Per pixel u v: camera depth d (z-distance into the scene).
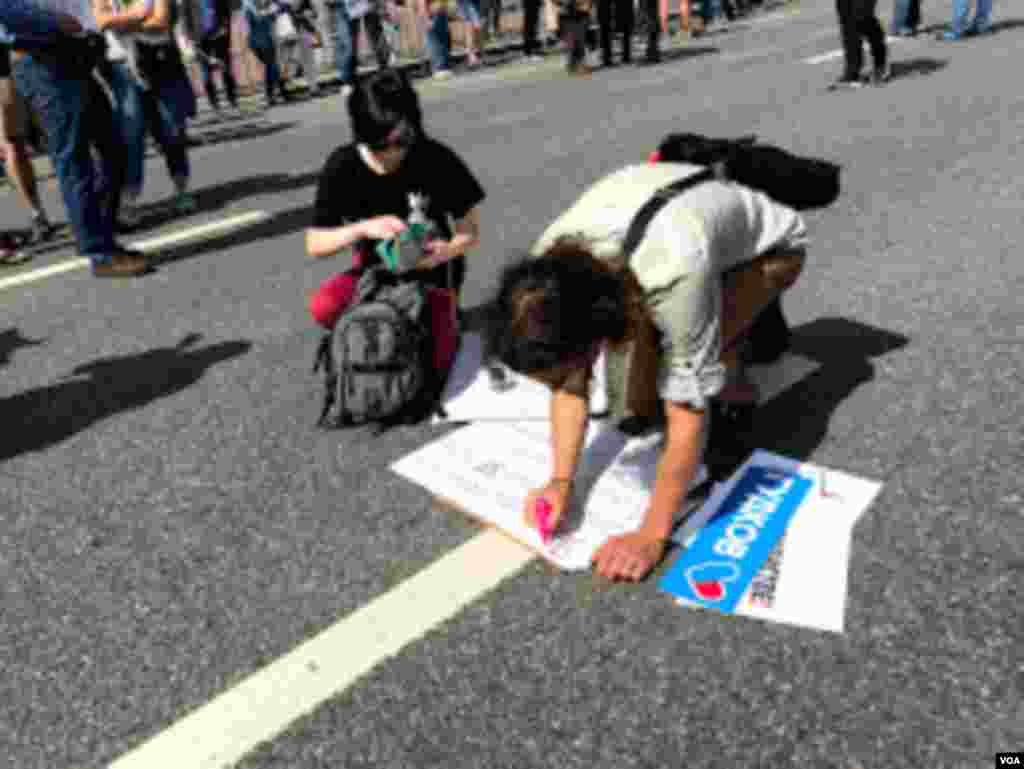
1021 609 1.52
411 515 1.98
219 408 2.62
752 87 6.98
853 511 1.81
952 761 1.26
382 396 2.31
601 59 10.39
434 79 10.17
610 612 1.62
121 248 4.05
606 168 4.97
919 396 2.23
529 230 4.05
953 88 5.86
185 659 1.62
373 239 2.63
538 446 2.19
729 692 1.42
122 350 3.15
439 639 1.60
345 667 1.56
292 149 6.83
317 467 2.23
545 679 1.48
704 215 1.56
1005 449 1.97
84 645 1.68
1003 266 2.94
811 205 2.01
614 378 1.95
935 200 3.69
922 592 1.58
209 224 4.79
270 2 9.54
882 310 2.75
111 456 2.40
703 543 1.75
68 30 3.54
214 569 1.87
